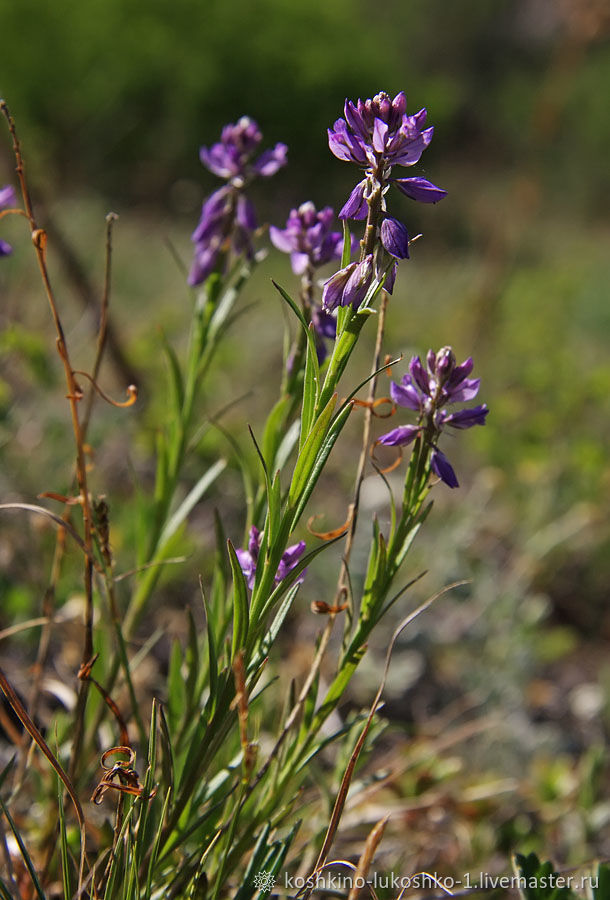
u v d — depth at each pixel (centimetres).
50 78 219
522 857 26
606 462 62
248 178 30
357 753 25
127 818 24
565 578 59
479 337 88
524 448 62
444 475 24
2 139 60
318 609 26
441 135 286
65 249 59
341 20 262
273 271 112
